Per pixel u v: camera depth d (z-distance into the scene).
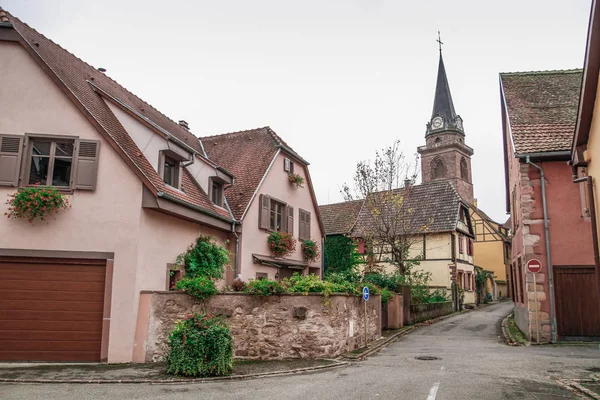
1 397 7.89
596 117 9.77
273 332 12.00
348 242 32.91
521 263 18.03
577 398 7.78
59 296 11.50
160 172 13.45
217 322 10.58
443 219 33.88
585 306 15.51
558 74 20.28
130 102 16.94
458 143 71.19
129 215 11.81
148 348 11.48
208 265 14.49
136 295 11.62
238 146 22.06
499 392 8.19
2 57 12.02
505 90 19.62
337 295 12.57
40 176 11.86
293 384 9.00
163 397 7.93
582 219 15.77
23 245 11.43
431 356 12.79
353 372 10.30
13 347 11.24
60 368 10.52
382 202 26.45
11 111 11.84
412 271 33.72
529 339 15.68
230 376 9.72
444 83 74.38
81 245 11.60
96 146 11.95
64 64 13.96
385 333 19.00
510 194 22.53
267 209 19.50
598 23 8.91
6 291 11.40
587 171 10.82
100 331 11.45
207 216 15.07
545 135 16.61
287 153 21.91
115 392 8.34
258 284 12.09
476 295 39.59
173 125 20.03
